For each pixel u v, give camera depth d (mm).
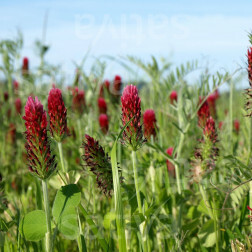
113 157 2035
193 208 3273
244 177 2740
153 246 2979
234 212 3191
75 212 2199
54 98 2549
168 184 3350
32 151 2010
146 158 3918
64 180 2582
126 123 2088
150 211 2412
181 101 3629
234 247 2318
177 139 3477
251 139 4117
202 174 2781
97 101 5887
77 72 5523
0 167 5371
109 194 2412
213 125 2811
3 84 8297
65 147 5156
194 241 3213
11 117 7215
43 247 2559
